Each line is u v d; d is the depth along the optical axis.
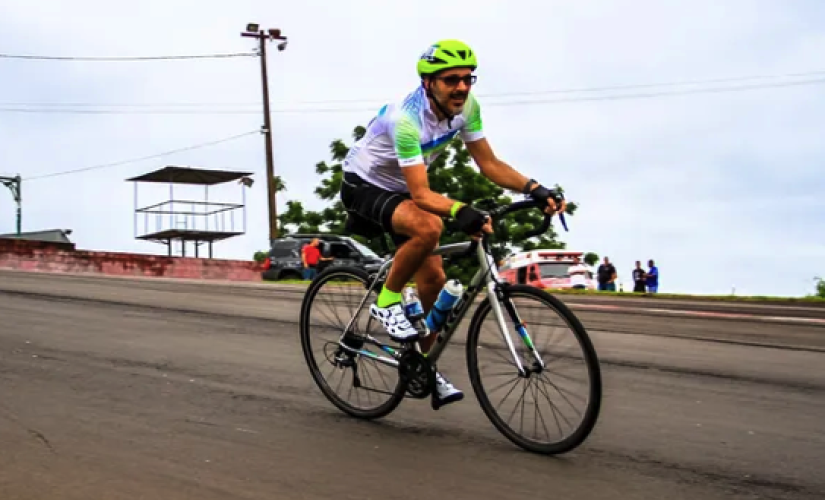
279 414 4.17
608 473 3.37
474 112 3.95
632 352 6.71
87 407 4.12
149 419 3.95
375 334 4.20
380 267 4.22
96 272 24.67
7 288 9.88
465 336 6.86
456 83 3.66
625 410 4.58
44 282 11.35
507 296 3.70
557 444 3.54
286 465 3.33
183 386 4.71
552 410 3.56
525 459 3.52
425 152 3.88
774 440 3.99
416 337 3.88
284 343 6.39
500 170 4.00
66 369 5.02
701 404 4.79
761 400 4.94
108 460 3.30
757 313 11.68
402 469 3.33
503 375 3.75
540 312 3.57
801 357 6.71
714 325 9.20
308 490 3.04
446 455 3.55
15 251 22.88
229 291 11.56
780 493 3.19
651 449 3.76
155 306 8.65
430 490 3.09
